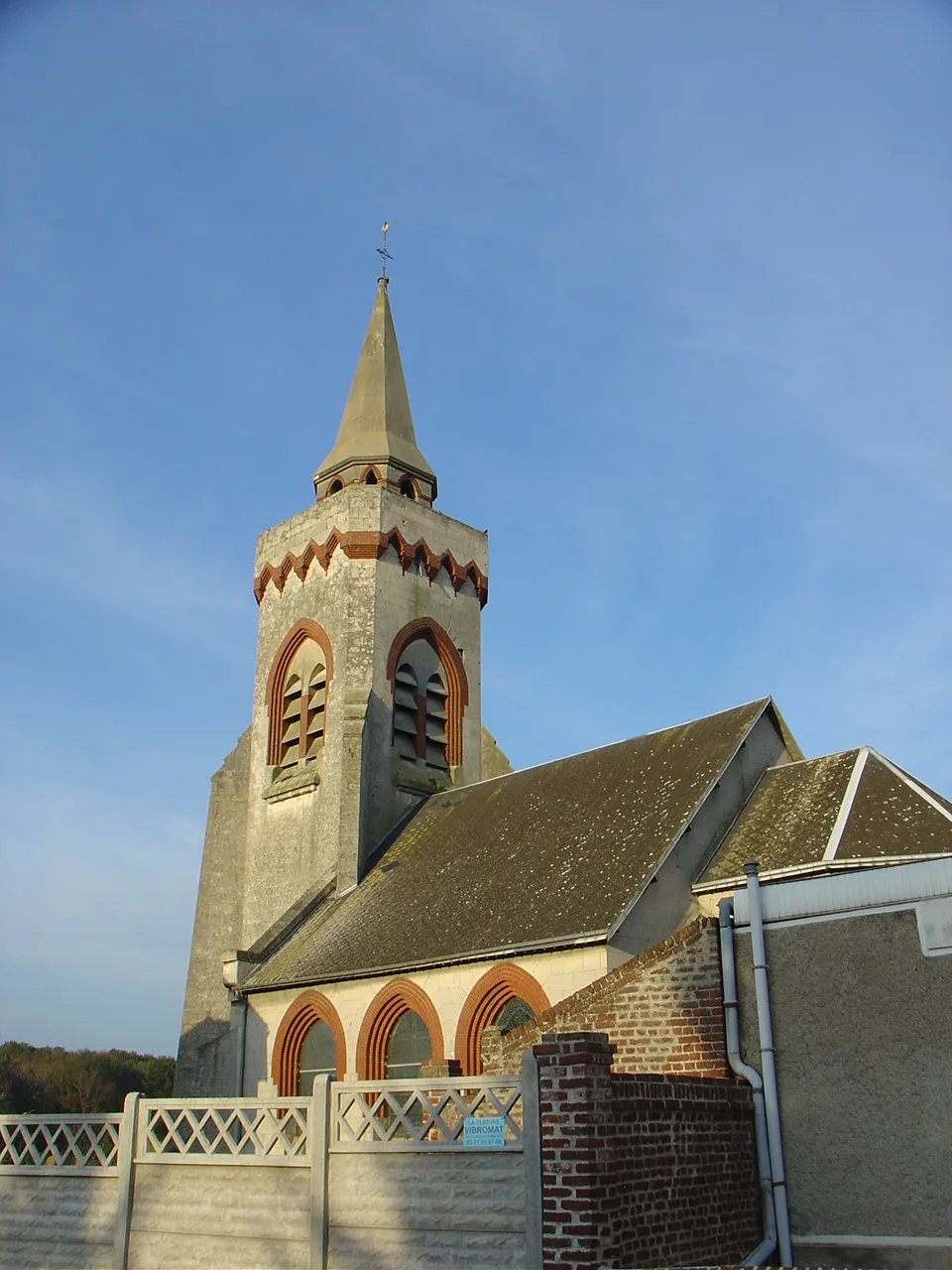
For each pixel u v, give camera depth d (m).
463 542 49.75
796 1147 18.44
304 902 39.84
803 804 30.05
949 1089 17.36
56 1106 93.19
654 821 31.03
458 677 47.62
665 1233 15.69
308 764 44.88
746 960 20.25
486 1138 15.33
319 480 50.31
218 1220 17.14
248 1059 36.44
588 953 27.22
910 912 18.38
